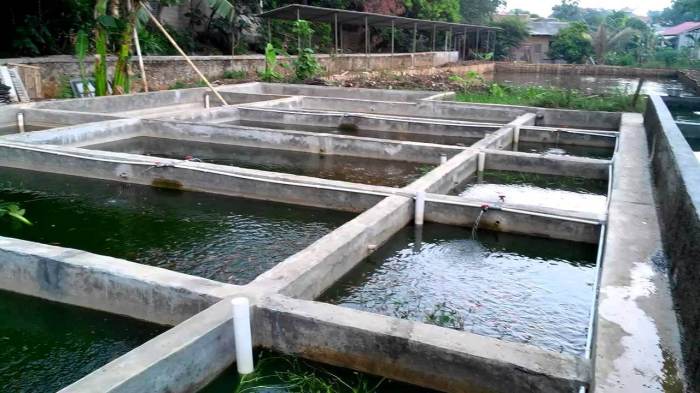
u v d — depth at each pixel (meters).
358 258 4.86
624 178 6.63
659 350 2.98
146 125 10.38
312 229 5.85
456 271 4.97
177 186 7.00
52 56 14.05
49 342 3.77
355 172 8.22
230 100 14.56
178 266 4.96
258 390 3.17
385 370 3.24
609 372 2.75
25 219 5.87
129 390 2.71
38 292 4.18
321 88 15.76
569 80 28.69
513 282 4.77
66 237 5.62
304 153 9.28
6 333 3.86
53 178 7.46
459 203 5.76
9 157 7.87
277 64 18.66
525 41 43.31
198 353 3.08
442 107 13.16
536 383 2.85
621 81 28.33
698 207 3.74
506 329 4.00
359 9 27.16
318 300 4.27
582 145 10.41
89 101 11.88
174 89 14.69
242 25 21.31
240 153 9.36
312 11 19.58
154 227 5.89
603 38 37.44
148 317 3.85
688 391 2.63
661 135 6.99
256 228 5.88
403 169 8.38
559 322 4.12
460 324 4.04
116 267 3.94
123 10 12.93
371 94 15.33
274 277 3.88
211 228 5.87
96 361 3.58
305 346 3.42
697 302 3.01
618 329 3.19
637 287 3.74
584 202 6.96
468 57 37.56
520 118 11.67
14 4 14.27
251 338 3.41
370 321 3.30
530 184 7.74
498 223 5.66
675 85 25.95
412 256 5.27
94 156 7.38
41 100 12.05
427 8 29.98
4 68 11.70
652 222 5.09
